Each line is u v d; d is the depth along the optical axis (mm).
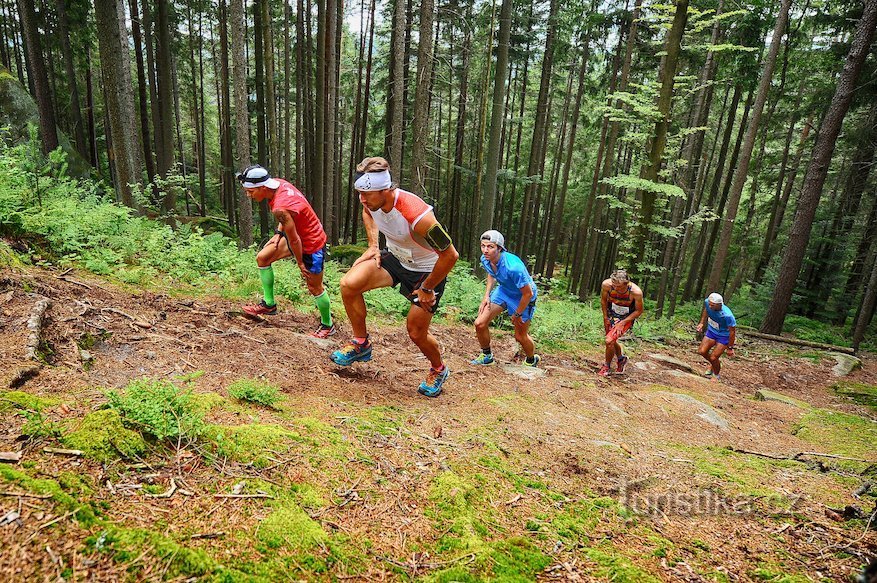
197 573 1437
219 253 6863
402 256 3691
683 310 18250
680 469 3324
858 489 3209
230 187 19891
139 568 1380
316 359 4219
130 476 1814
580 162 26656
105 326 3508
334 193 19156
